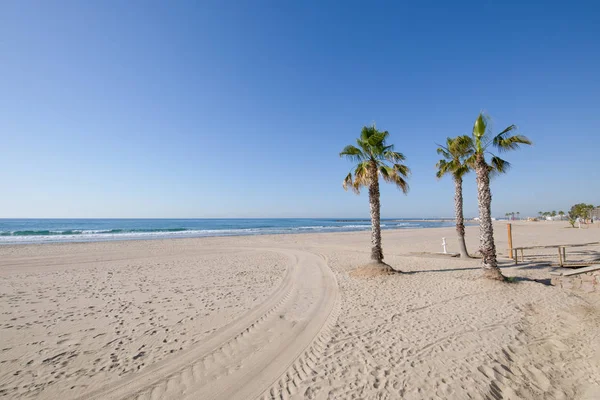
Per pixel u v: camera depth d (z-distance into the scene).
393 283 9.58
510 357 4.56
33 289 9.23
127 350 4.89
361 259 15.86
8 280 10.55
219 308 7.23
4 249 19.19
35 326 6.02
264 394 3.62
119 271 12.37
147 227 58.66
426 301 7.49
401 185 11.46
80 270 12.55
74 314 6.79
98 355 4.72
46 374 4.14
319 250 20.41
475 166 10.38
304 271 12.30
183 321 6.30
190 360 4.53
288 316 6.55
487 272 9.64
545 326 5.82
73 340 5.32
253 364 4.38
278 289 9.20
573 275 9.36
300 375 4.03
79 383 3.91
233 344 5.10
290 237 32.78
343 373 4.05
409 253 18.25
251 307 7.29
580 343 5.11
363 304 7.31
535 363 4.45
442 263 13.84
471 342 4.99
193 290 9.12
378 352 4.65
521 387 3.84
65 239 29.38
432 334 5.34
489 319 6.11
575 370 4.31
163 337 5.44
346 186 12.30
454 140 12.10
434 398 3.48
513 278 9.84
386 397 3.50
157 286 9.66
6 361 4.53
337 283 9.80
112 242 25.27
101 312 6.93
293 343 5.09
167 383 3.90
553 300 7.50
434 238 32.25
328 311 6.83
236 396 3.59
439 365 4.23
